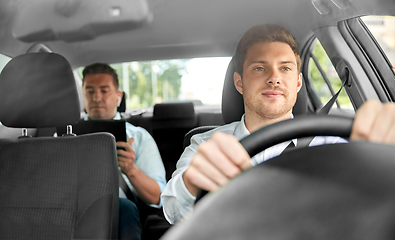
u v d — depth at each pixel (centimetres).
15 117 148
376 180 37
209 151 49
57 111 149
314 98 174
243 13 171
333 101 135
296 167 39
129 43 202
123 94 216
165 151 218
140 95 236
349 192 37
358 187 37
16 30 183
